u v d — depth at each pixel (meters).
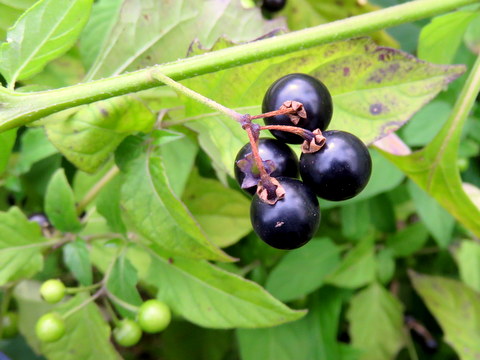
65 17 0.07
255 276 0.11
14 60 0.07
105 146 0.08
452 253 0.13
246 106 0.08
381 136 0.08
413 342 0.13
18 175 0.10
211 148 0.08
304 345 0.11
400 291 0.14
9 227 0.08
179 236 0.08
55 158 0.11
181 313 0.09
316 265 0.11
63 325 0.09
